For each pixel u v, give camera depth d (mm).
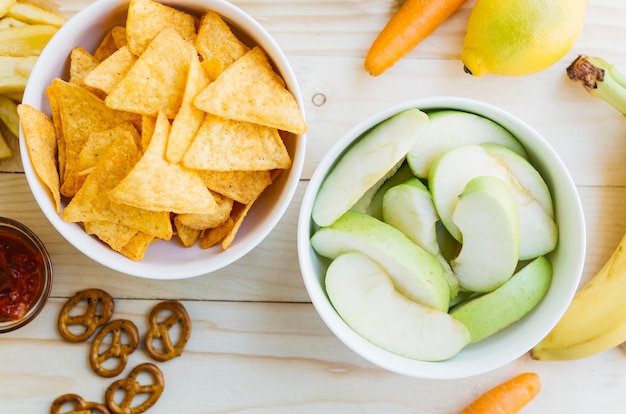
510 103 579
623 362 588
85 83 492
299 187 576
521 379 576
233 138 498
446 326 512
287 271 580
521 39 524
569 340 562
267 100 495
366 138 514
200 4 510
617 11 577
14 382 578
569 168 583
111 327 572
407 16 549
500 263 506
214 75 500
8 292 556
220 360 583
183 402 583
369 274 519
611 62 578
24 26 542
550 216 524
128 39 497
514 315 516
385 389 586
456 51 575
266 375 584
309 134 575
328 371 585
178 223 525
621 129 581
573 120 580
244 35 524
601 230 585
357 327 521
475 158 513
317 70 574
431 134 520
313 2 570
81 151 502
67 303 572
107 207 500
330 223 512
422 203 516
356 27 572
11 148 571
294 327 583
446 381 588
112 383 576
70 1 564
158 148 484
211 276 581
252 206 545
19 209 573
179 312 574
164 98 494
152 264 523
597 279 571
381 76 575
